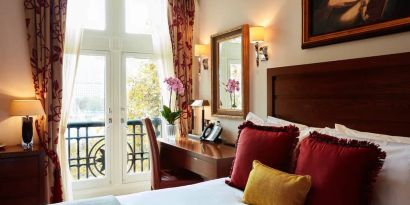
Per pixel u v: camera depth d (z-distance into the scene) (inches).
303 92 97.6
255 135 86.4
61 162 140.9
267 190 69.2
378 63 76.3
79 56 147.6
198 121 164.7
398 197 57.5
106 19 157.2
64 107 140.7
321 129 84.6
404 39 72.7
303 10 97.4
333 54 90.1
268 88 111.8
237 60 130.3
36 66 134.3
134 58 164.6
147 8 165.5
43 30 133.6
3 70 132.0
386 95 75.0
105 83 158.1
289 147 80.0
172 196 79.3
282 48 108.8
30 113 124.0
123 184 163.5
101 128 160.7
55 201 135.4
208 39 157.0
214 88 147.6
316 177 64.4
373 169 59.4
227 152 114.2
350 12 83.8
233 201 75.9
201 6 163.9
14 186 116.6
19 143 136.1
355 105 82.0
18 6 133.8
